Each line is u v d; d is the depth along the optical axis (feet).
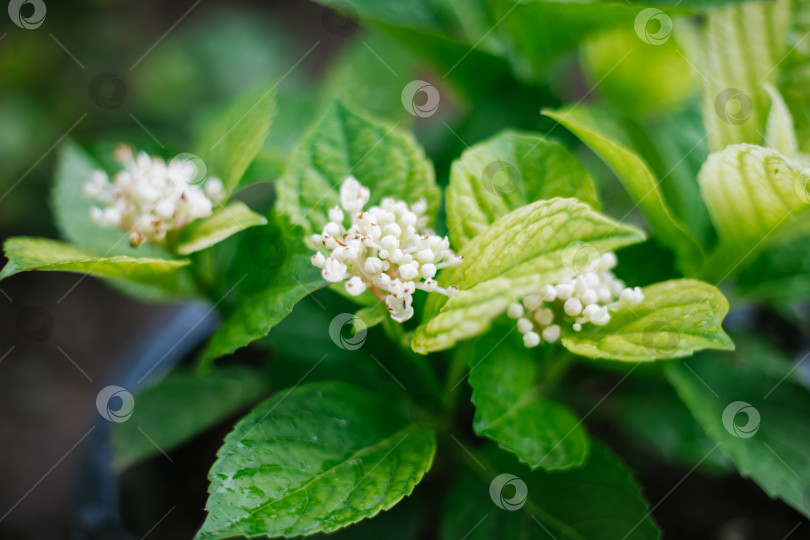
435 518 1.47
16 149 2.45
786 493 1.33
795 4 1.37
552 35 1.49
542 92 1.54
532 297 1.27
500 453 1.39
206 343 1.62
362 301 1.29
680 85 1.57
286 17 3.10
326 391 1.31
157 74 2.66
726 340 1.21
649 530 1.31
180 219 1.32
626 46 1.54
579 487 1.35
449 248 1.29
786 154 1.32
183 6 2.96
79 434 2.19
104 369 2.33
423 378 1.38
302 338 1.46
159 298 1.45
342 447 1.27
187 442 1.58
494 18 1.55
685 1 1.38
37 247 1.29
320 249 1.29
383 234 1.25
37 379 2.30
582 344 1.26
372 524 1.41
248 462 1.23
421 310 1.34
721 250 1.38
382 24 1.52
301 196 1.31
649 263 1.40
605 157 1.32
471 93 1.58
